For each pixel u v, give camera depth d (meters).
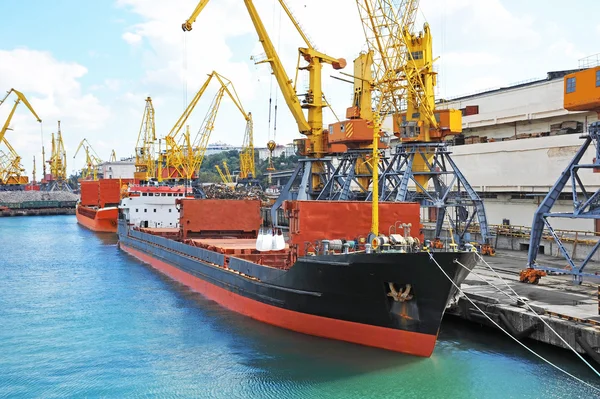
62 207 181.25
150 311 35.09
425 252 22.66
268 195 132.88
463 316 30.12
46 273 51.66
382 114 57.31
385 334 25.34
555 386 21.97
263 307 30.91
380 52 51.09
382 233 29.84
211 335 29.36
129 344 28.27
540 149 52.50
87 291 42.22
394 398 21.39
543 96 54.75
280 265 35.44
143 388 22.77
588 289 31.23
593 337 22.69
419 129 50.50
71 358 26.39
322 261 25.70
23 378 23.94
